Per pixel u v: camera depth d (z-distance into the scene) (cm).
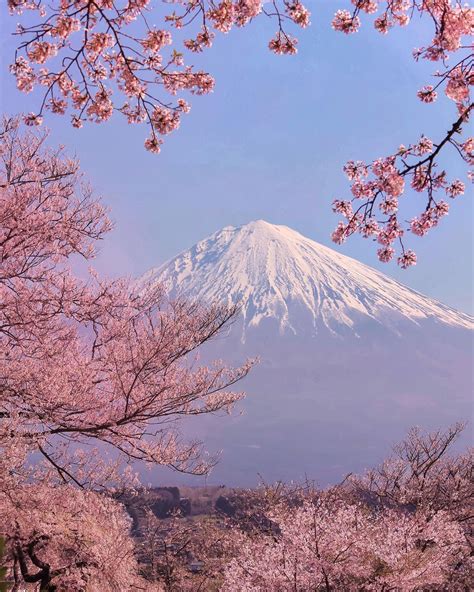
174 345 1045
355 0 428
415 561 1064
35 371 989
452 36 396
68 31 438
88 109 480
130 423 1075
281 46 435
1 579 351
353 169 472
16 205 1006
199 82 476
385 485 1644
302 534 1030
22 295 1027
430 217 475
